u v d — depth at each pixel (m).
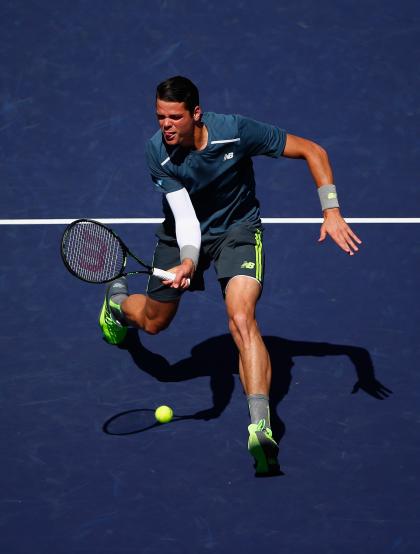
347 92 39.62
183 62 40.84
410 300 31.83
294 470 26.22
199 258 27.27
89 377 29.34
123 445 27.03
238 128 25.55
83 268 26.08
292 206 35.47
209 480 25.94
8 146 37.91
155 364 29.83
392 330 30.77
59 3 43.53
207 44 41.59
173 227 27.31
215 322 31.34
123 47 41.59
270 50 41.31
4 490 25.66
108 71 40.66
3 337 30.69
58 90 40.03
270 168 36.91
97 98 39.66
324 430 27.44
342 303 31.78
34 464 26.45
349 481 25.84
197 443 27.09
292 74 40.31
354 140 37.78
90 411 28.17
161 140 25.58
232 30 42.19
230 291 26.17
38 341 30.59
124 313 28.91
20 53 41.50
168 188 26.00
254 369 25.48
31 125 38.69
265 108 38.97
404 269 33.00
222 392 28.83
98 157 37.41
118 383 29.16
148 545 24.06
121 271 25.83
